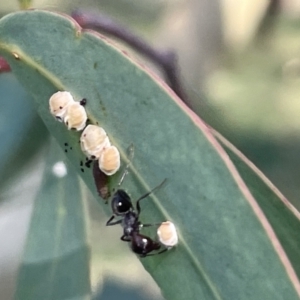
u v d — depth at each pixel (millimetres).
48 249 70
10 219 80
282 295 45
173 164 52
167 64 79
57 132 61
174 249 53
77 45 56
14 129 73
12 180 75
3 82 73
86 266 70
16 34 59
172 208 52
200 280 51
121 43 78
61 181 71
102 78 56
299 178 93
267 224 46
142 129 54
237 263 48
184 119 51
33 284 69
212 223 50
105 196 59
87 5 87
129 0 92
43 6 85
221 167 49
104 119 57
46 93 60
